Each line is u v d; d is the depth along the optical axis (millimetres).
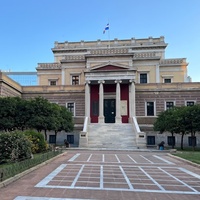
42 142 22094
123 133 34906
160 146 31547
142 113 41625
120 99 41250
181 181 11023
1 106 30516
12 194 8297
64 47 55062
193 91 41125
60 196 8109
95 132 35562
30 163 13555
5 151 15320
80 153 24484
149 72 47125
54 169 13758
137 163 17234
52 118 30453
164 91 41688
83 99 43125
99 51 44812
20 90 43562
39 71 51031
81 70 48594
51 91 43875
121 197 8141
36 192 8586
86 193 8555
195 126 28875
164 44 51594
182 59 48406
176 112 30906
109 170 13789
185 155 21844
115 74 40031
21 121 30500
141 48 52281
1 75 36281
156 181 10922
